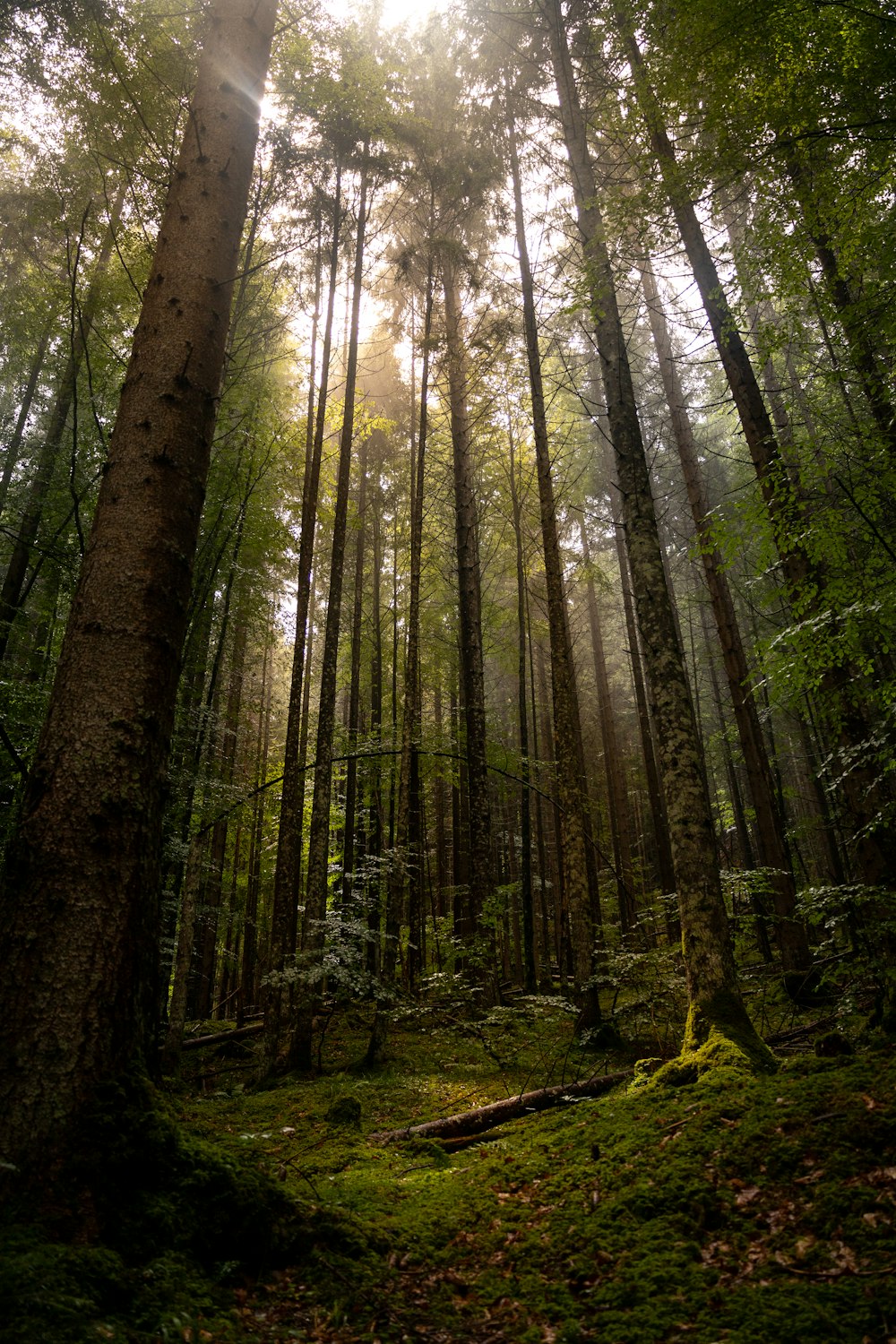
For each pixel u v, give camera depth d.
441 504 18.75
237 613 12.27
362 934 8.21
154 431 3.91
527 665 19.89
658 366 18.42
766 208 6.62
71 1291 2.27
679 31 5.69
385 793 17.73
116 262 9.80
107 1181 2.76
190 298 4.22
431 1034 10.47
